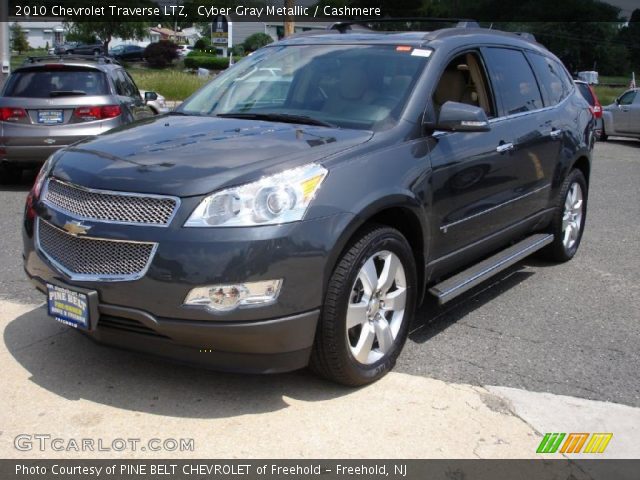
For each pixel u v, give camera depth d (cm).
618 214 889
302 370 398
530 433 343
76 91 880
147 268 325
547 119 568
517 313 514
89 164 367
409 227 412
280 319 329
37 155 874
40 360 399
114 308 336
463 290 452
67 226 348
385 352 388
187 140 389
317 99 451
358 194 358
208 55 4184
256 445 323
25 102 867
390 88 438
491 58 518
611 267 640
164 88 2386
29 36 6256
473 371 410
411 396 373
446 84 465
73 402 355
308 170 347
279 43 532
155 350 341
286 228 328
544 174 566
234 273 321
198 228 324
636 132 1842
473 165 455
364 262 363
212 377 385
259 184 333
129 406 353
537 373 412
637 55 7144
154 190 333
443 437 335
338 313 348
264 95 474
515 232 545
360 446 325
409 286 401
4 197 868
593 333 480
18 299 498
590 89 1936
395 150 396
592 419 360
